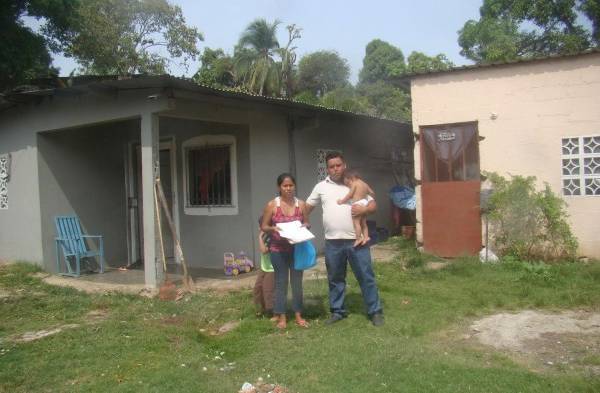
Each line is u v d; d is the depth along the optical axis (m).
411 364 4.12
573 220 8.20
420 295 6.43
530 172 8.52
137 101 7.41
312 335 5.04
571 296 6.02
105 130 10.08
